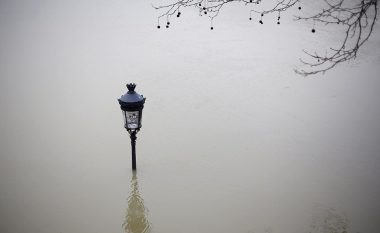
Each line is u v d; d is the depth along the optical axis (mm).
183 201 7047
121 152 8430
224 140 8938
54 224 6438
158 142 8805
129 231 6359
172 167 7961
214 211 6812
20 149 8414
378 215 6762
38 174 7656
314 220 6637
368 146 8750
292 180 7637
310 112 10180
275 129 9391
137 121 7105
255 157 8344
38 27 15703
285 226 6500
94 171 7801
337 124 9633
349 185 7516
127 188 7344
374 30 15969
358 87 11523
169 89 11219
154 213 6750
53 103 10398
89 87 11297
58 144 8648
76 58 13148
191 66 12750
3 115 9719
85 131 9188
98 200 7031
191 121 9664
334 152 8531
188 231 6371
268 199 7117
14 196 7039
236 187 7418
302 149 8641
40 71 12172
